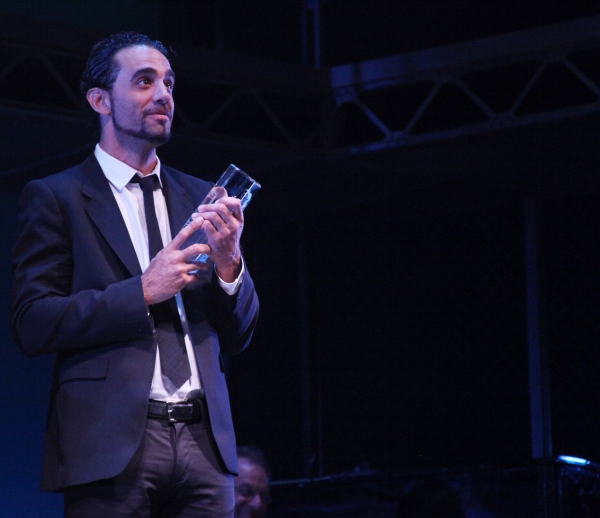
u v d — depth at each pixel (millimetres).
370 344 11836
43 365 10945
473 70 7977
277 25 10516
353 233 12023
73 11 10195
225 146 8492
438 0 9078
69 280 3098
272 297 12180
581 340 10516
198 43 10492
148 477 2920
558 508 5793
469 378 11172
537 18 8508
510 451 10852
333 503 6133
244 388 12227
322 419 12094
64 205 3096
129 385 2908
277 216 11906
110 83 3186
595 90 7363
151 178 3266
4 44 7211
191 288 3146
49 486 3000
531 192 10648
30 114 7430
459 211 11359
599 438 10328
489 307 11086
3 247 10695
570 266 10625
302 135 8969
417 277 11578
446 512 6012
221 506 3053
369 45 9492
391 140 8539
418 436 11453
